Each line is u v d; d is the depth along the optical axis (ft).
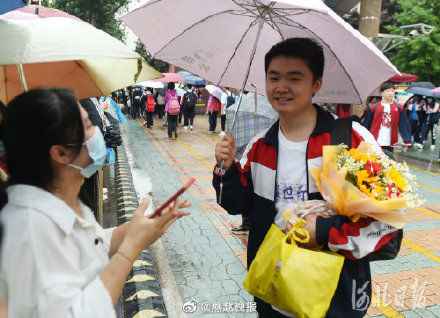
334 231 4.36
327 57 5.61
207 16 5.87
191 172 23.50
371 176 4.43
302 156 5.15
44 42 3.81
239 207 5.65
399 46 64.08
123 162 23.85
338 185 4.43
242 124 10.88
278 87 4.92
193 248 12.86
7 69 5.29
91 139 3.53
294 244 4.58
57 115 3.15
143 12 5.72
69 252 3.33
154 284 10.11
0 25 3.97
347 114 17.11
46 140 3.18
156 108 56.18
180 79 36.52
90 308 3.08
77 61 5.45
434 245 13.78
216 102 41.55
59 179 3.51
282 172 5.28
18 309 3.00
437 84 65.46
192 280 10.84
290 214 4.85
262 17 5.61
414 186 4.66
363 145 4.75
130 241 3.63
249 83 6.56
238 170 5.60
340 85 5.74
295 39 4.88
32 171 3.28
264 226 5.44
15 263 2.98
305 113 5.18
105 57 4.01
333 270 4.25
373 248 4.33
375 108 20.27
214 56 6.28
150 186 20.08
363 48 5.03
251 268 4.85
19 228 3.05
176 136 37.93
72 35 4.08
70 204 3.69
